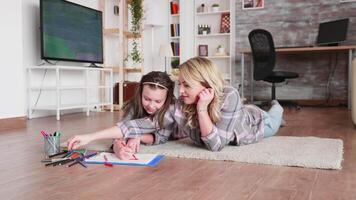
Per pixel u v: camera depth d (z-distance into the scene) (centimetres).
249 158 149
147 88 163
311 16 549
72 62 441
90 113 433
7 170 137
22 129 274
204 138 160
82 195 105
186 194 105
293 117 355
